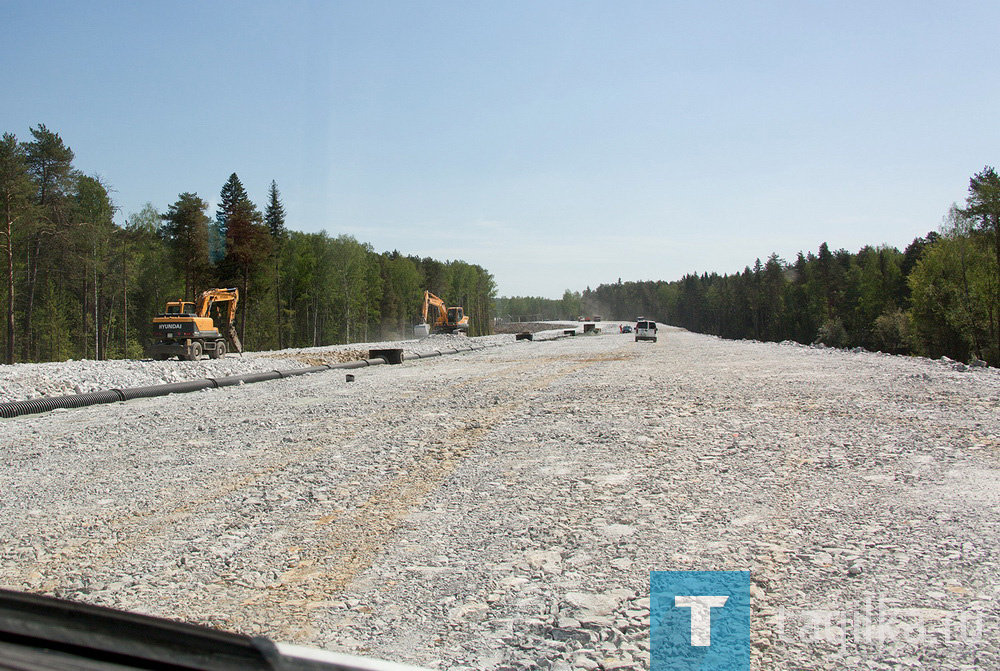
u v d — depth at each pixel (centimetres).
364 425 1141
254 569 509
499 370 2322
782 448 879
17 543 575
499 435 1024
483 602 444
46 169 4794
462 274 14338
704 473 759
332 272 8075
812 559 500
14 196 4253
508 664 363
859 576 468
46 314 5562
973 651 363
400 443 977
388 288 10562
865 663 355
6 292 5088
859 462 794
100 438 1068
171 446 988
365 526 607
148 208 6050
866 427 1016
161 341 2961
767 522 587
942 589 443
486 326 15688
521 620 416
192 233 5641
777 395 1402
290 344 7962
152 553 547
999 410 1153
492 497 689
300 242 8044
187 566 517
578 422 1120
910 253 10875
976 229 6034
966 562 485
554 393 1538
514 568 501
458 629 406
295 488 739
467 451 915
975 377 1684
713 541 543
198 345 2983
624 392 1521
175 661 142
